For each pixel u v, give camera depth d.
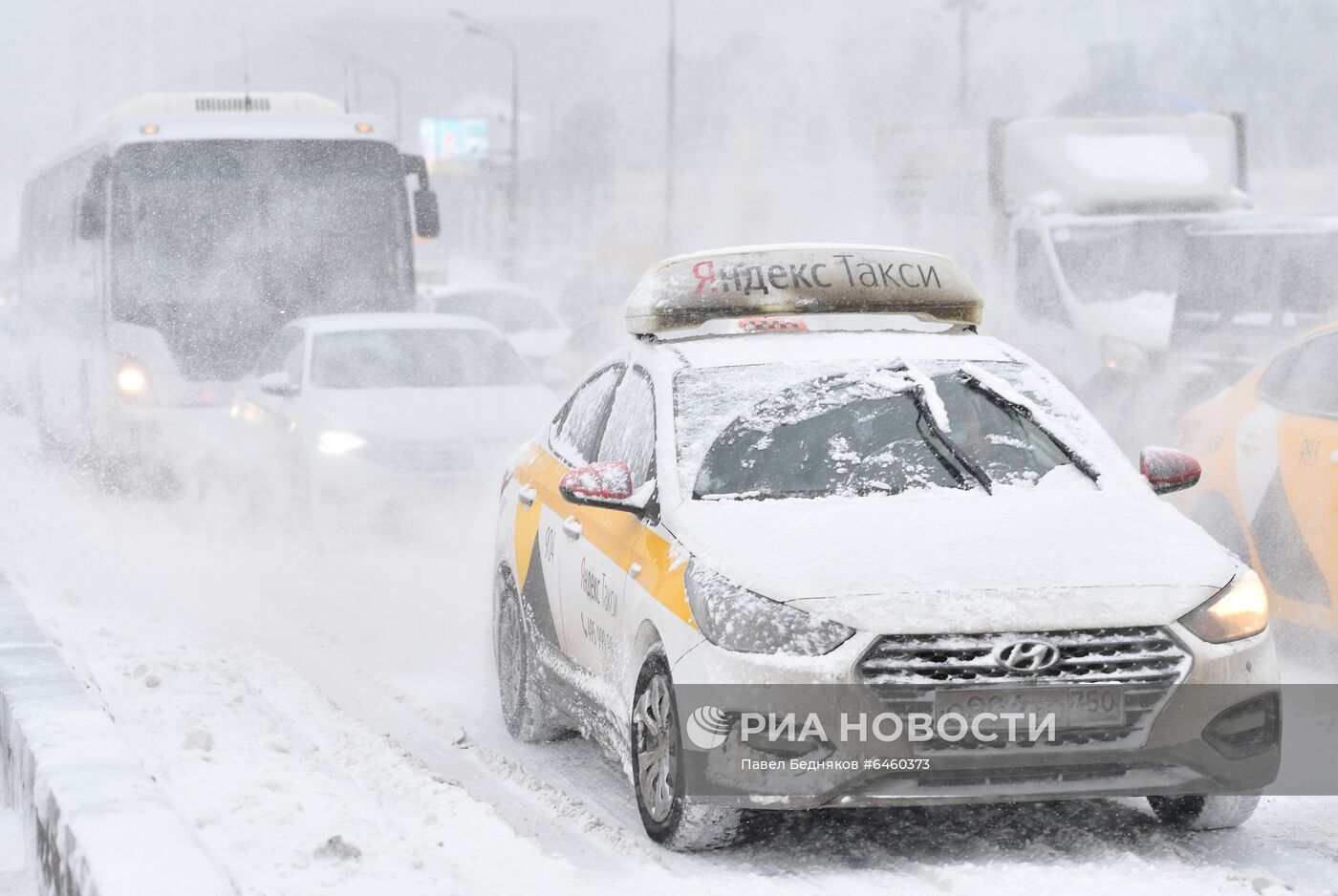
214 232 18.80
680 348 7.62
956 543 6.15
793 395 7.12
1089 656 5.75
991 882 5.58
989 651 5.74
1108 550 6.13
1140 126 20.38
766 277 7.79
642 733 6.41
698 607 6.05
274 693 9.45
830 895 5.58
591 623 7.10
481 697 9.51
